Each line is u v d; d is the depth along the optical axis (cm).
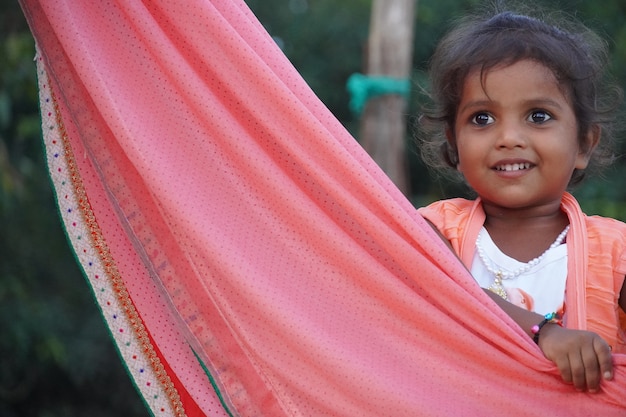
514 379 226
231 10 242
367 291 231
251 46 240
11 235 932
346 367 223
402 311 229
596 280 245
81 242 237
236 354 229
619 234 251
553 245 260
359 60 1117
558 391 225
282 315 224
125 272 237
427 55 1023
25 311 927
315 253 232
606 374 220
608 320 241
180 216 227
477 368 227
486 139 257
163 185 228
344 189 232
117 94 234
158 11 241
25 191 824
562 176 256
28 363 1005
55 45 239
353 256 229
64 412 1041
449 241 268
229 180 234
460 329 227
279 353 225
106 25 239
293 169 237
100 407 1058
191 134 235
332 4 1127
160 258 234
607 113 290
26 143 954
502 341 226
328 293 230
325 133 232
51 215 977
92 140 238
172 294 232
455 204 277
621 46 923
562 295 252
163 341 234
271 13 1141
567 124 256
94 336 1020
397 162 712
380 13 726
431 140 312
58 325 982
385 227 230
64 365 984
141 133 231
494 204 268
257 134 238
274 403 225
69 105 238
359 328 229
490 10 317
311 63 1122
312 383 224
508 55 255
